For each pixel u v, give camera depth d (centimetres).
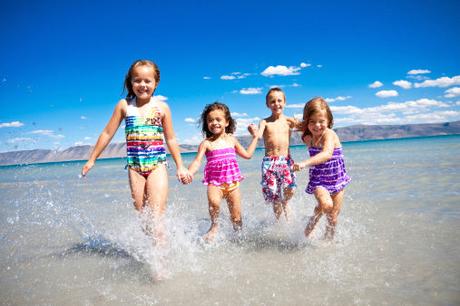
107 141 352
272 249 321
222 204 564
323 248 312
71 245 360
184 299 222
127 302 222
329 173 366
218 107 425
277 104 492
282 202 468
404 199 497
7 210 586
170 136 370
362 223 384
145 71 344
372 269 254
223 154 412
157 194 326
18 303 227
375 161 1243
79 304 222
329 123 389
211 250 327
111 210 555
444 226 351
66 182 1105
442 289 217
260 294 223
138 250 338
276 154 480
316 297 214
